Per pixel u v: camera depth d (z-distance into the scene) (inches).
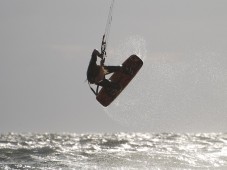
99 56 2711.6
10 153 4581.7
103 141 7603.4
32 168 3538.4
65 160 4010.8
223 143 6663.4
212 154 4458.7
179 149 5236.2
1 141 7677.2
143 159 4015.8
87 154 4493.1
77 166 3617.1
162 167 3590.1
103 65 2736.2
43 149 5073.8
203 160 3966.5
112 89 2923.2
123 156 4259.4
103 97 3024.1
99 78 2728.8
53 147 5502.0
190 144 6368.1
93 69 2699.3
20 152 4690.0
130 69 3058.6
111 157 4192.9
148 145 6082.7
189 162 3850.9
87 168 3496.6
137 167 3563.0
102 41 2723.9
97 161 3907.5
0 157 4227.4
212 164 3750.0
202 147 5556.1
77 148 5369.1
